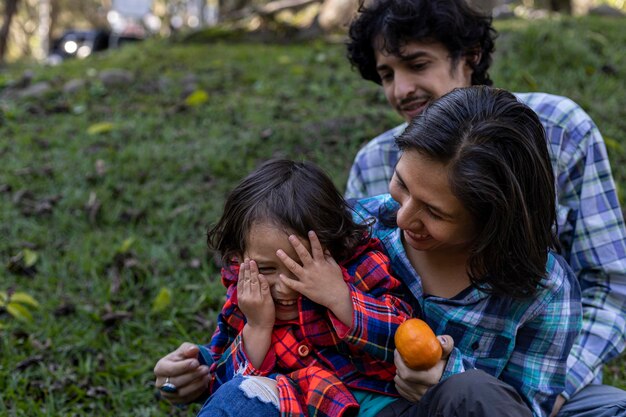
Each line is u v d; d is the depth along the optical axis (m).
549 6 11.82
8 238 4.23
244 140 5.29
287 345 1.92
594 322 2.27
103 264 3.90
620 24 8.18
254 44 9.30
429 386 1.74
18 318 3.39
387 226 2.11
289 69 7.38
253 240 1.90
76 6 31.98
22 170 4.98
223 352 2.13
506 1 13.03
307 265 1.86
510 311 1.89
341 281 1.88
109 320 3.41
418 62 2.47
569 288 1.92
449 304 1.92
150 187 4.74
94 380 3.04
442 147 1.68
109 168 4.95
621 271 2.30
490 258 1.77
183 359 2.09
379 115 5.47
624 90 6.07
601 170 2.38
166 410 2.89
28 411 2.81
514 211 1.70
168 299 3.47
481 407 1.63
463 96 1.76
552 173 1.81
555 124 2.40
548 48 6.59
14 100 6.77
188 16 21.94
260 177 1.97
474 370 1.70
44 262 3.94
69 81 7.33
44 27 25.41
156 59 8.30
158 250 4.00
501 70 6.23
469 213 1.72
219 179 4.86
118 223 4.38
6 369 3.06
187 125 5.86
